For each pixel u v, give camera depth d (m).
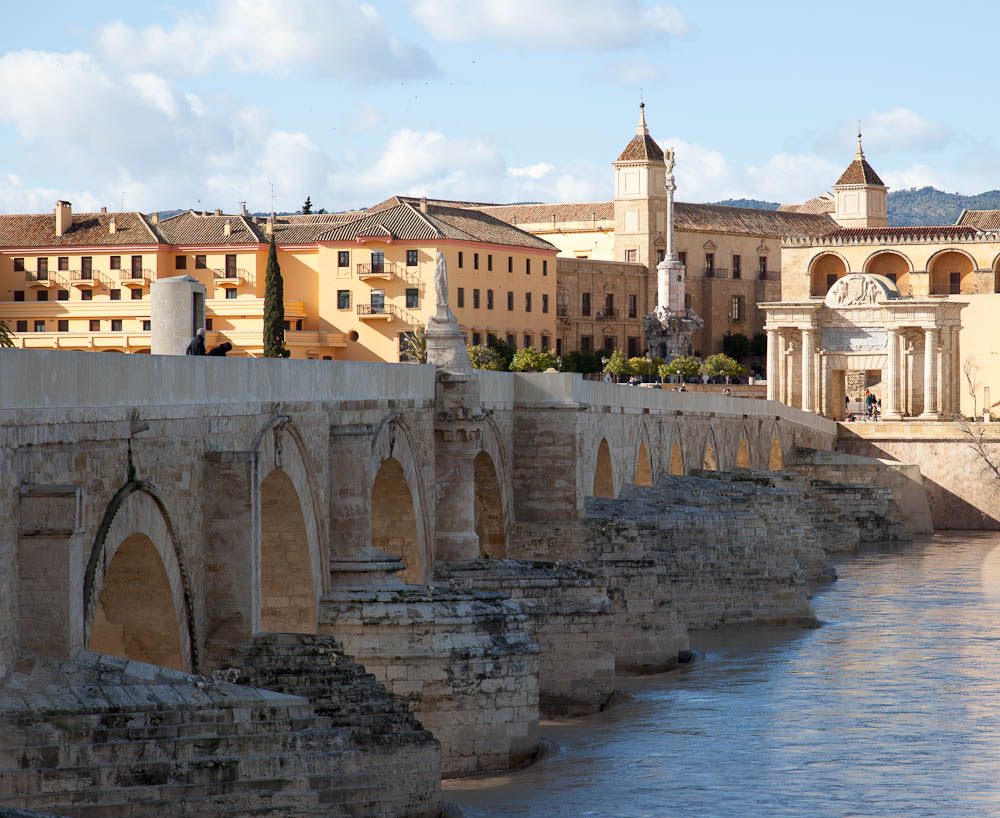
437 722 48.16
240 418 42.22
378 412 54.97
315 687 40.06
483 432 68.06
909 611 94.94
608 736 57.25
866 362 184.75
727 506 97.31
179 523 38.12
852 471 161.38
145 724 30.19
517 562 63.44
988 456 169.88
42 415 30.88
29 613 30.36
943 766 53.22
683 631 74.56
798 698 65.50
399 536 58.97
